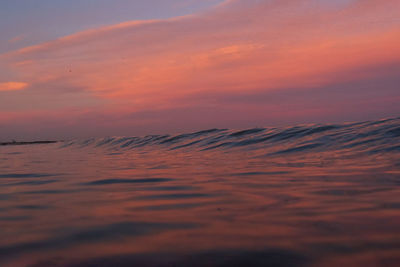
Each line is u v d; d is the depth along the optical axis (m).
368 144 6.07
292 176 3.52
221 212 2.07
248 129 11.43
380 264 1.23
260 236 1.58
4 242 1.58
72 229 1.76
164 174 4.09
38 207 2.34
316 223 1.75
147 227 1.78
